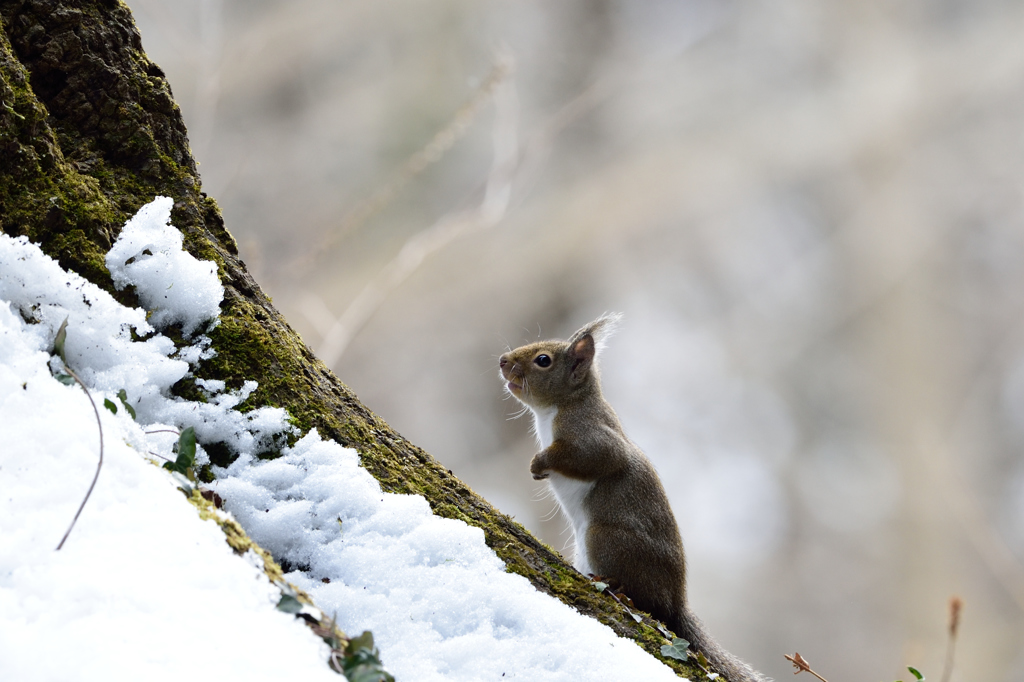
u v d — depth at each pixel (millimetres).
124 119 3703
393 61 18500
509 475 16219
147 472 2600
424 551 3256
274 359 3553
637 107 17938
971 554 17578
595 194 16812
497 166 11422
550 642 3121
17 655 2010
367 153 18203
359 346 16531
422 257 10875
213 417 3283
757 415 19234
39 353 2803
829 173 19125
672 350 19453
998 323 19688
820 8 19172
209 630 2254
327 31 17375
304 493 3281
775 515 18703
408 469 3658
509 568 3480
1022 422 19453
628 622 3727
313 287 15742
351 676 2412
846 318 19406
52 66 3598
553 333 17422
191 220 3730
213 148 16922
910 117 18516
